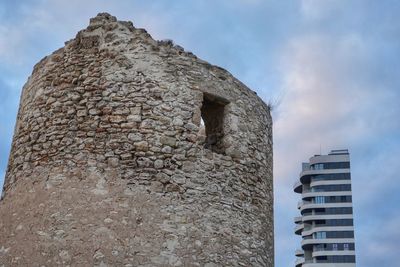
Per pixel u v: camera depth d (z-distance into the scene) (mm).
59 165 7992
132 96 8250
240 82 9336
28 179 8148
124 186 7723
